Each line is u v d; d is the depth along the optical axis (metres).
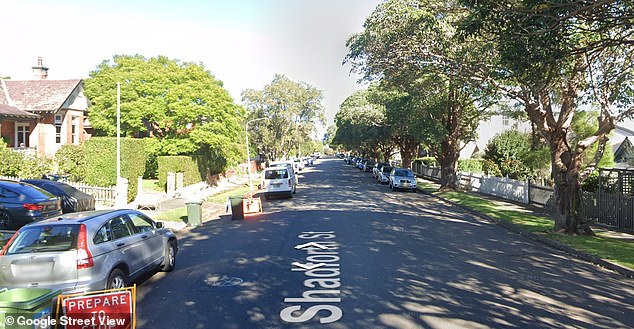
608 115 14.93
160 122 33.78
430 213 21.30
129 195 24.69
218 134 35.16
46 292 5.82
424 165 53.62
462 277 9.68
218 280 9.59
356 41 20.66
